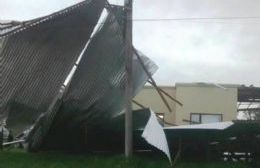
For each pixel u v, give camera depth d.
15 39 19.14
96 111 22.47
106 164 19.25
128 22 19.86
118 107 22.39
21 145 25.67
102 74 21.17
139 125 21.94
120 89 21.72
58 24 19.22
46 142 23.56
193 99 34.16
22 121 22.27
